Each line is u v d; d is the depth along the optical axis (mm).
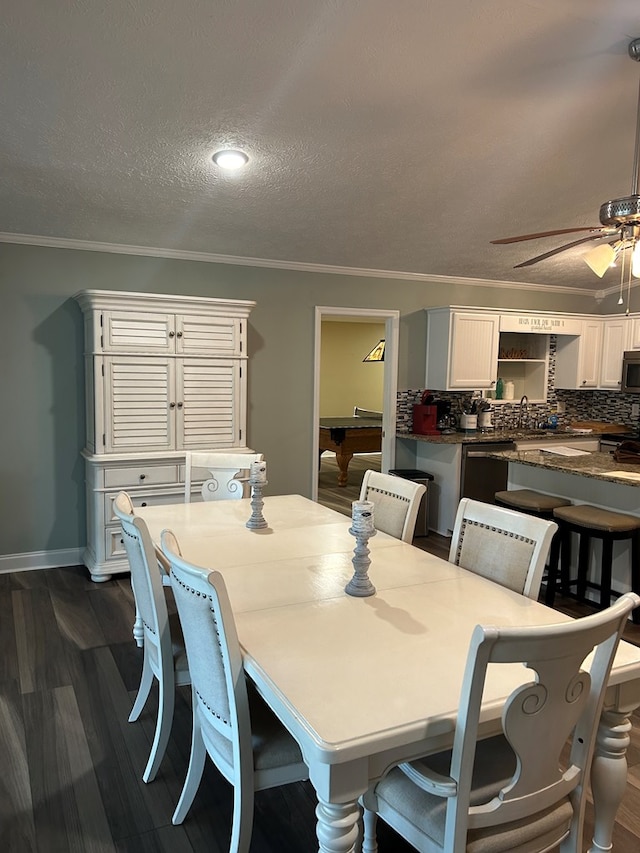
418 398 5945
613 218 2477
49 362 4367
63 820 2020
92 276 4449
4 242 4168
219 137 2896
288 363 5223
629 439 5816
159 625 2121
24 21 2018
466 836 1316
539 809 1376
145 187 3512
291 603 1901
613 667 1517
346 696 1358
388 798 1514
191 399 4367
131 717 2588
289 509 3184
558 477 4180
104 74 2336
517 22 2064
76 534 4562
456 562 2396
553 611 1863
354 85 2453
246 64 2287
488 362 5832
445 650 1590
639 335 6137
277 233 4410
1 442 4285
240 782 1601
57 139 2887
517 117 2754
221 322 4414
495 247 4988
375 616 1808
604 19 2041
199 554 2391
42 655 3164
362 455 10664
